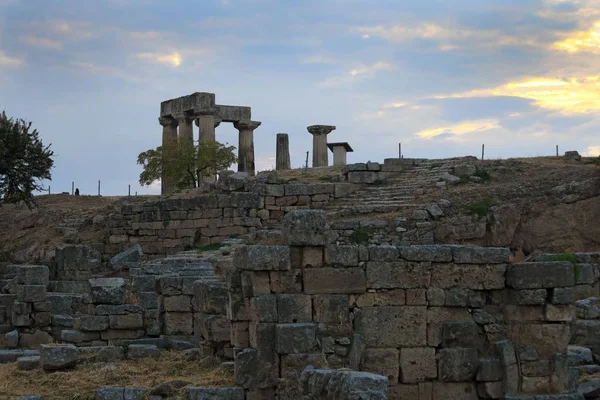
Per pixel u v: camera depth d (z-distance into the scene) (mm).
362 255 18531
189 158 58938
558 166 44500
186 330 24531
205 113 63188
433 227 38406
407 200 41500
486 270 19031
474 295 19016
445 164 46188
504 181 42969
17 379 19672
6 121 63375
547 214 38969
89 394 18422
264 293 18109
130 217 48625
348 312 18328
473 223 38469
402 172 46438
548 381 18734
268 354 17828
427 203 39969
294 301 18047
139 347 22000
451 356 18625
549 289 18922
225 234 44750
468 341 18766
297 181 48031
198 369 20078
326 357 17938
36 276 29375
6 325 29344
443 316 18812
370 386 15031
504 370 18656
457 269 18922
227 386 18078
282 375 17719
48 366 20172
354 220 38750
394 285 18594
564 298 18828
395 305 18562
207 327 20641
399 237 38000
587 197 39094
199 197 45781
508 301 19094
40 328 27844
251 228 44531
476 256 18969
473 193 40500
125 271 42594
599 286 29766
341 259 18391
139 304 25812
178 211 46469
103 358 21422
